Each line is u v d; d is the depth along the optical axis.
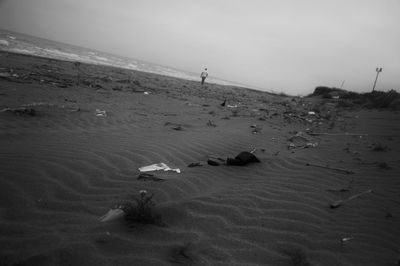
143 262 2.24
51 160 4.11
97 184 3.58
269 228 2.94
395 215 3.37
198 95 18.34
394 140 8.23
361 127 10.74
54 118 7.07
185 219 2.97
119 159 4.51
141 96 13.48
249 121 10.08
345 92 28.31
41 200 3.07
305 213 3.28
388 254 2.63
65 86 12.16
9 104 7.62
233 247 2.58
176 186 3.68
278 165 5.02
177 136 6.57
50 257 2.18
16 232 2.48
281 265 2.39
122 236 2.54
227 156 5.39
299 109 16.69
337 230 2.98
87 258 2.21
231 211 3.19
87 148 4.90
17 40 42.78
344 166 5.18
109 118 7.91
